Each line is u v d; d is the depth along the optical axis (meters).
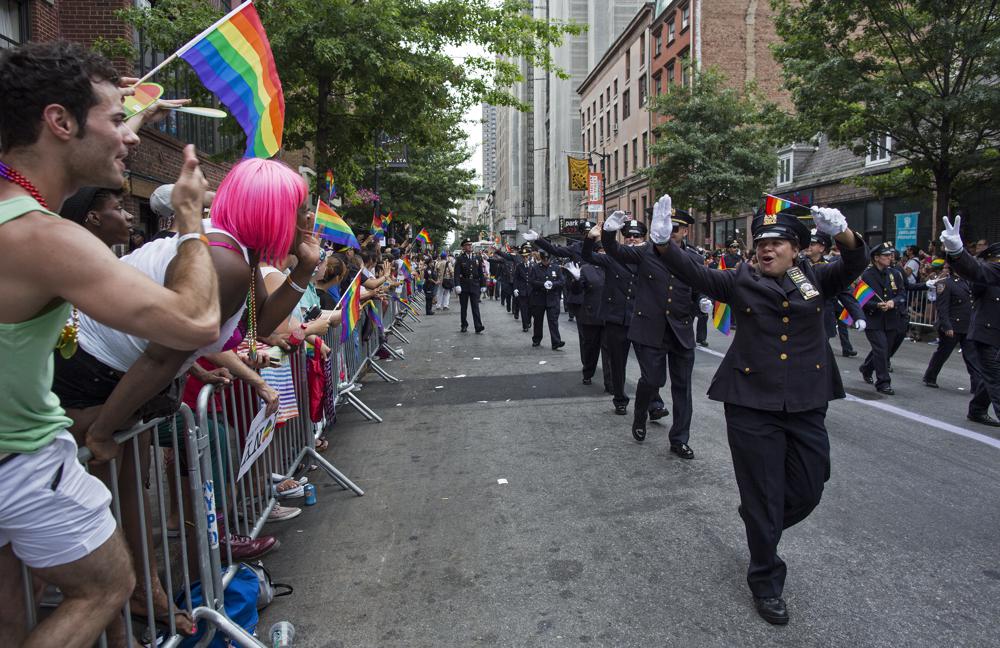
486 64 11.26
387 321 14.16
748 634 3.21
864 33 15.28
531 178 109.75
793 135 16.97
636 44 42.50
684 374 6.07
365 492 5.29
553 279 13.27
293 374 5.09
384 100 10.62
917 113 14.10
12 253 1.62
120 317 1.69
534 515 4.71
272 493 4.59
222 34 3.00
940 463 5.70
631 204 44.06
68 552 1.89
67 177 1.82
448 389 9.45
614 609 3.45
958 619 3.29
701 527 4.45
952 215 16.41
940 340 8.96
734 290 3.71
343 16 9.30
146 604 2.75
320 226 6.32
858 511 4.66
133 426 2.53
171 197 1.93
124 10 9.53
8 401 1.72
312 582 3.80
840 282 3.64
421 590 3.69
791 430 3.55
